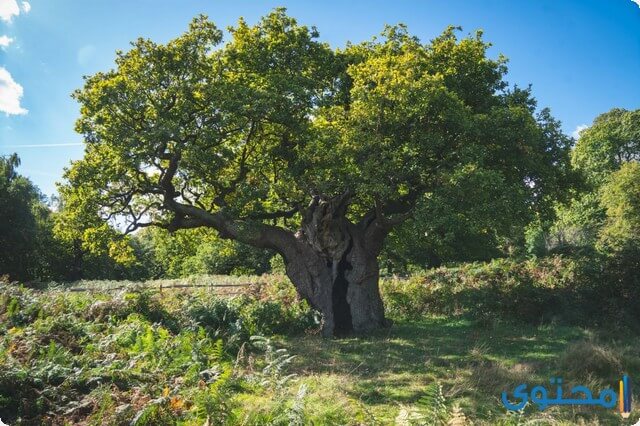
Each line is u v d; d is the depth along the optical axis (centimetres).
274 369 891
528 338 1512
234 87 1653
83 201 1730
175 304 1611
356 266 1759
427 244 2241
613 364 1055
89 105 1612
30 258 4619
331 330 1691
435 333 1638
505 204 1388
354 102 1595
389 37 1839
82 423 655
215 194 1898
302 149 1708
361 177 1538
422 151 1579
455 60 1766
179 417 689
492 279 2044
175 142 1620
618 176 4016
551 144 1748
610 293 1798
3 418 675
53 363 806
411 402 873
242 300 1805
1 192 4188
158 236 2256
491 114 1579
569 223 4750
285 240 1788
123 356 936
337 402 798
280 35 1784
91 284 3144
